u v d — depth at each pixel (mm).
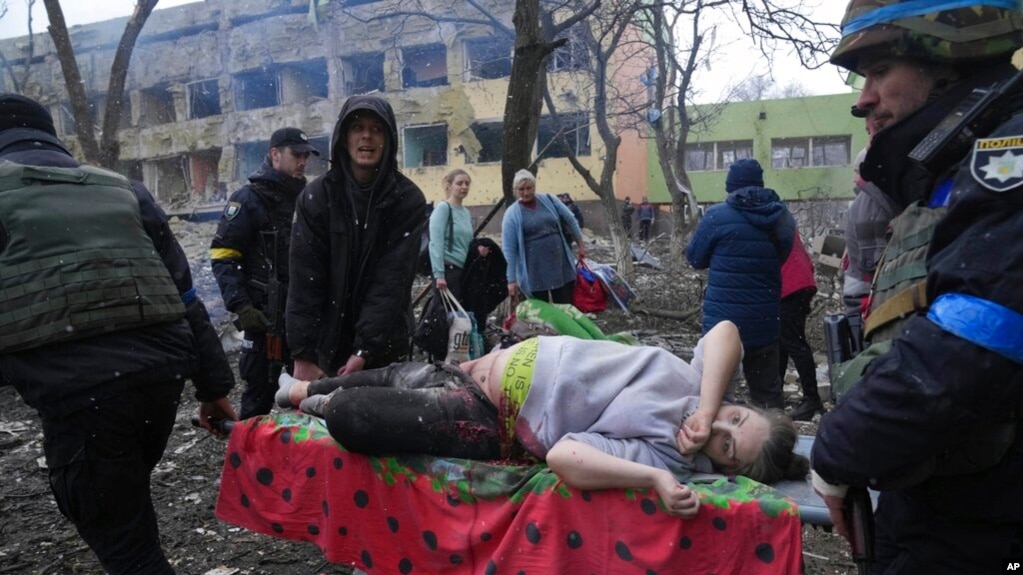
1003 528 1390
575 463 2051
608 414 2285
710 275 4695
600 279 8000
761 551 1874
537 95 9039
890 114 1539
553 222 6867
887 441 1343
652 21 12547
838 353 1908
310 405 2879
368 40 29156
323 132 30406
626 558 1998
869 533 1585
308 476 2633
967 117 1354
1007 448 1356
